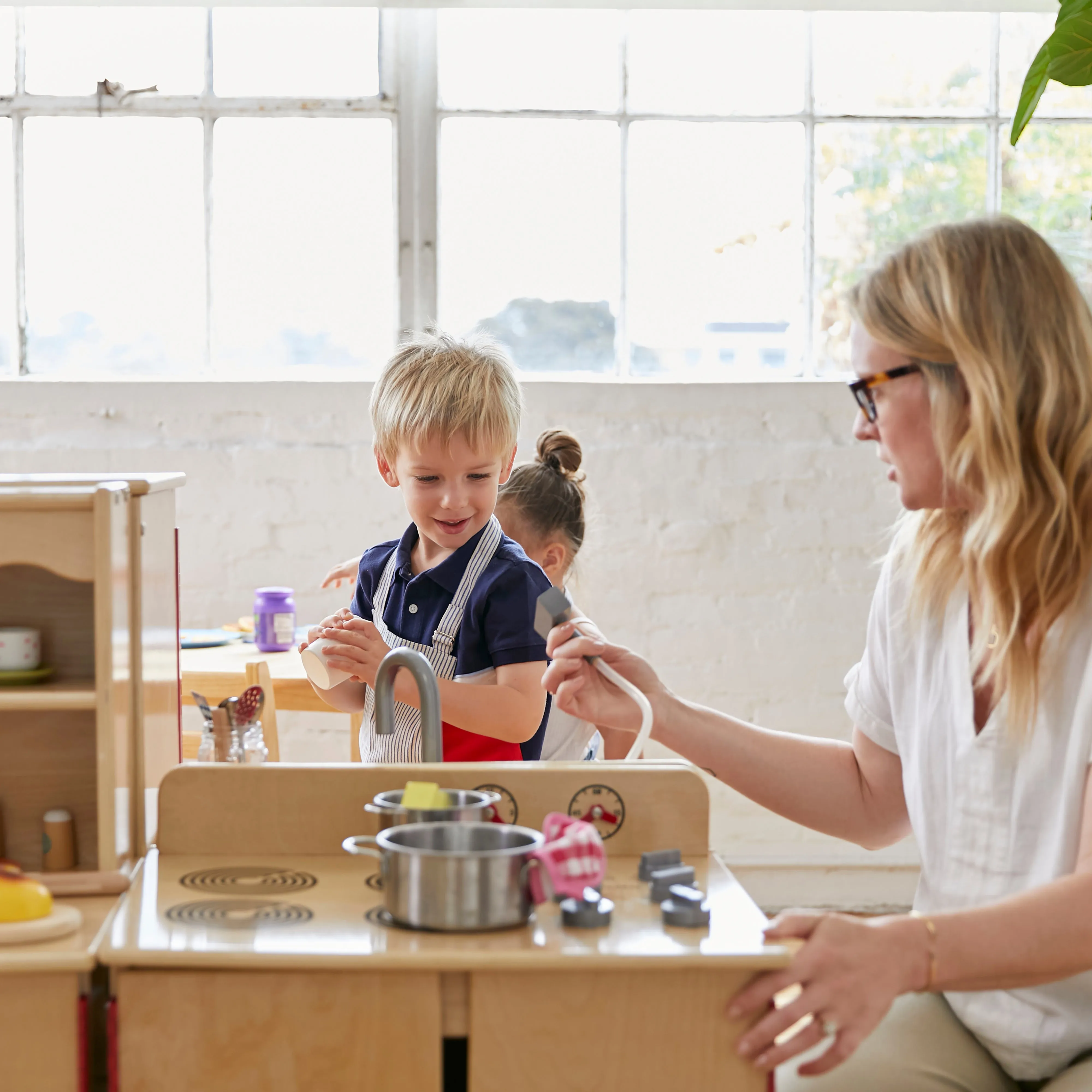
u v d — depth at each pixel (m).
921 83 2.81
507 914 0.81
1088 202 2.83
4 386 2.68
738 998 0.77
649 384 2.76
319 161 2.75
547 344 2.82
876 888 2.80
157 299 2.76
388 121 2.75
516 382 1.71
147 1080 0.77
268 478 2.72
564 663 1.14
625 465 2.76
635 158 2.79
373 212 2.77
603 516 2.76
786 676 2.78
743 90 2.80
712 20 2.78
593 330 2.82
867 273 1.13
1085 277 2.84
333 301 2.78
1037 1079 1.05
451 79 2.76
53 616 1.08
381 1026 0.77
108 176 2.73
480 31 2.76
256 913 0.84
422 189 2.76
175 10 2.71
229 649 2.30
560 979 0.77
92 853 1.06
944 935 0.82
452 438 1.56
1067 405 1.02
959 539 1.15
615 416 2.76
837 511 2.77
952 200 2.84
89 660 1.08
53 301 2.75
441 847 0.84
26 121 2.72
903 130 2.81
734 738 1.23
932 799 1.13
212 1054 0.77
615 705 1.18
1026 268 1.04
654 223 2.81
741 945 0.78
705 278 2.82
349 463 2.72
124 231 2.75
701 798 1.01
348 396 2.72
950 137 2.82
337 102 2.74
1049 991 1.02
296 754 2.72
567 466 2.00
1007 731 1.04
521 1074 0.77
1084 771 0.99
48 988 0.78
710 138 2.80
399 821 0.89
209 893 0.89
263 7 2.69
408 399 1.58
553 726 1.72
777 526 2.77
